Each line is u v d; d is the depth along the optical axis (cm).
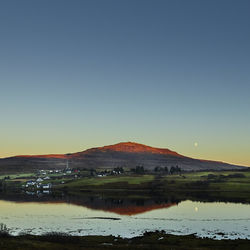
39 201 19338
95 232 9500
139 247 6831
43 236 7812
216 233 9344
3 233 7762
